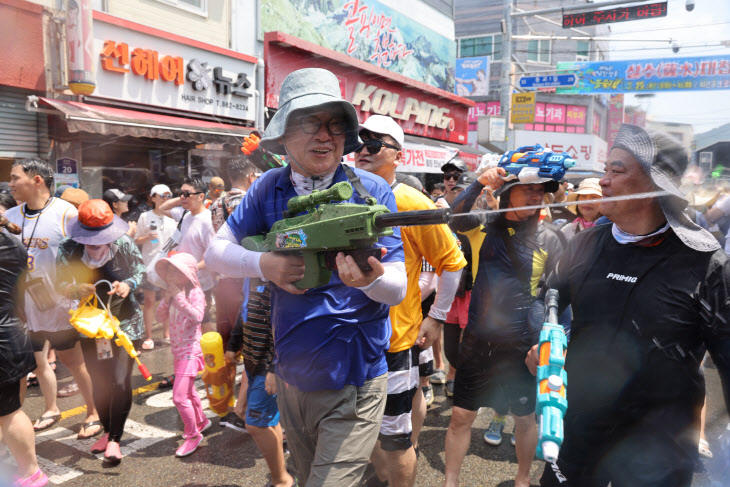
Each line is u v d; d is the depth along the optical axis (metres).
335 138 1.14
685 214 0.97
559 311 1.25
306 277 1.05
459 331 2.80
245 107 5.32
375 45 7.84
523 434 1.80
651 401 1.08
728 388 1.01
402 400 1.62
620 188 0.98
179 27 4.85
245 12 5.75
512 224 1.66
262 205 1.28
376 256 0.96
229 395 2.28
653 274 1.05
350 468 1.18
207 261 1.26
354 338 1.21
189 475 1.76
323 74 1.15
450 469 1.82
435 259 1.77
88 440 1.94
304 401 1.25
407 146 7.52
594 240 1.18
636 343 1.07
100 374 1.85
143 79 4.05
